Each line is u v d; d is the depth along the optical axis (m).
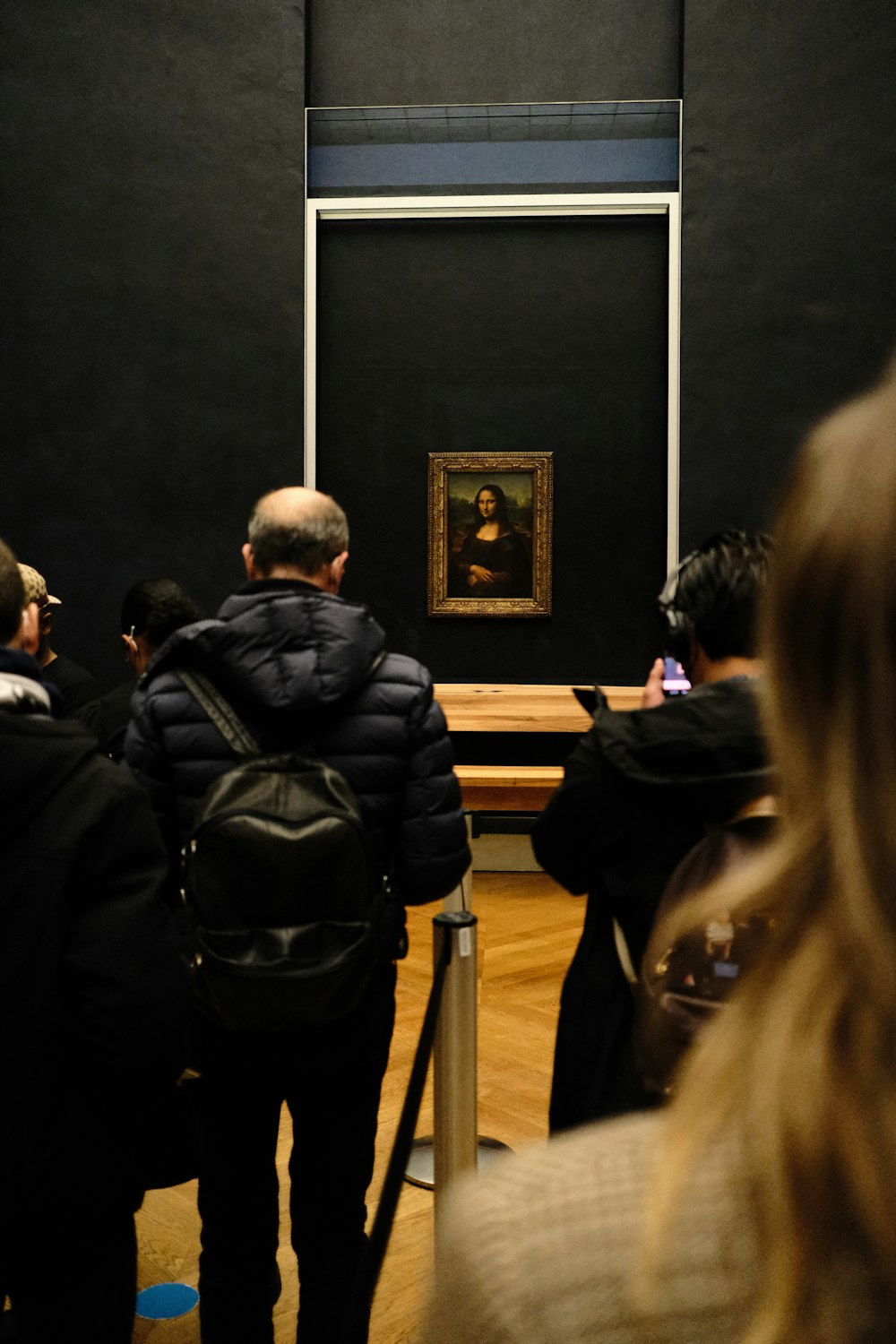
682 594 1.68
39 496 8.00
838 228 7.61
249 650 1.91
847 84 7.56
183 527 7.98
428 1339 0.40
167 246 7.91
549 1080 3.95
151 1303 2.61
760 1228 0.35
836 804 0.36
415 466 8.08
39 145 7.92
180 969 1.54
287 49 7.83
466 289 8.02
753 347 7.69
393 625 8.11
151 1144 1.79
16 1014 1.42
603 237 7.96
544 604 7.95
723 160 7.65
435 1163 2.36
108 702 2.89
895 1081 0.34
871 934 0.34
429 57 8.00
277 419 7.94
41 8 7.88
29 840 1.45
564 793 1.66
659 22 7.90
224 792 1.84
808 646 0.38
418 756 2.02
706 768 1.50
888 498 0.36
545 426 8.02
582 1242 0.38
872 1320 0.33
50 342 7.97
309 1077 1.99
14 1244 1.49
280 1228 3.00
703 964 1.02
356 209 7.95
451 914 2.39
